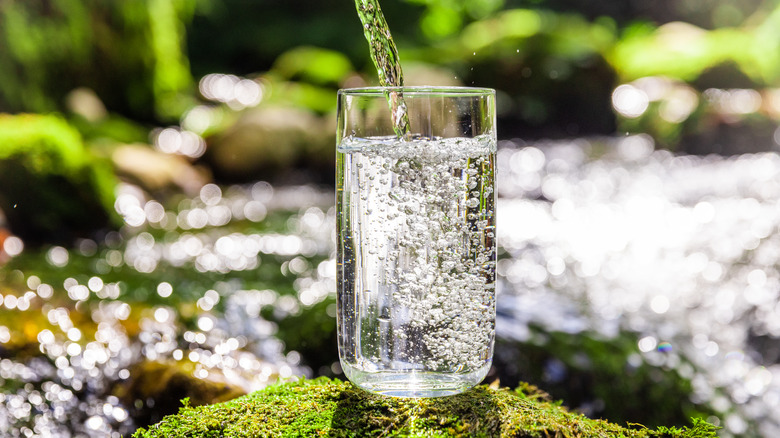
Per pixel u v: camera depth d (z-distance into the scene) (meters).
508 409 0.70
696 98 3.74
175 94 3.71
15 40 2.76
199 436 0.69
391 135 0.69
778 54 4.17
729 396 1.13
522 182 2.92
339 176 0.71
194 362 1.01
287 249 1.94
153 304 1.37
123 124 3.07
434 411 0.69
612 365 1.09
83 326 1.19
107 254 1.81
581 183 2.88
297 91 3.75
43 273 1.58
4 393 0.95
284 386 0.75
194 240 2.01
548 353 1.10
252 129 3.05
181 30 3.91
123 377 0.99
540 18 4.85
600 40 4.27
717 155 3.37
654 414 1.04
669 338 1.28
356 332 0.70
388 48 0.81
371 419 0.69
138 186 2.46
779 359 1.40
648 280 1.75
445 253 0.69
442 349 0.69
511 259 1.93
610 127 3.94
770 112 3.52
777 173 2.88
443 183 0.69
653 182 2.85
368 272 0.69
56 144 1.97
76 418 0.92
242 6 5.29
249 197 2.69
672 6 5.62
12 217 1.85
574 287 1.67
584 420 0.72
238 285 1.56
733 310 1.57
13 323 1.19
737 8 5.60
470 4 5.61
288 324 1.25
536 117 3.98
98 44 3.19
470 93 0.69
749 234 2.12
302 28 5.23
